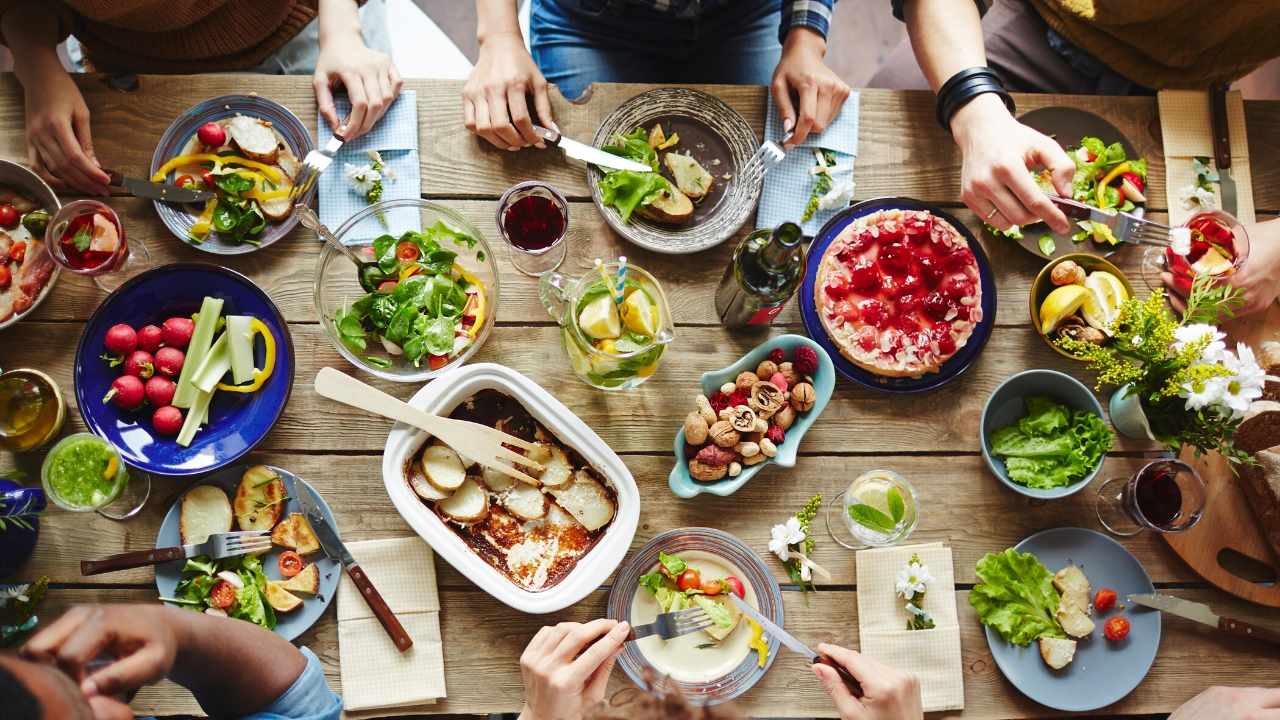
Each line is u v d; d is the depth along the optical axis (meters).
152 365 1.30
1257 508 1.34
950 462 1.38
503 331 1.38
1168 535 1.35
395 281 1.32
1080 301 1.34
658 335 1.22
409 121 1.42
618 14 1.74
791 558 1.34
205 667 1.02
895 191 1.46
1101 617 1.33
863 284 1.36
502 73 1.41
